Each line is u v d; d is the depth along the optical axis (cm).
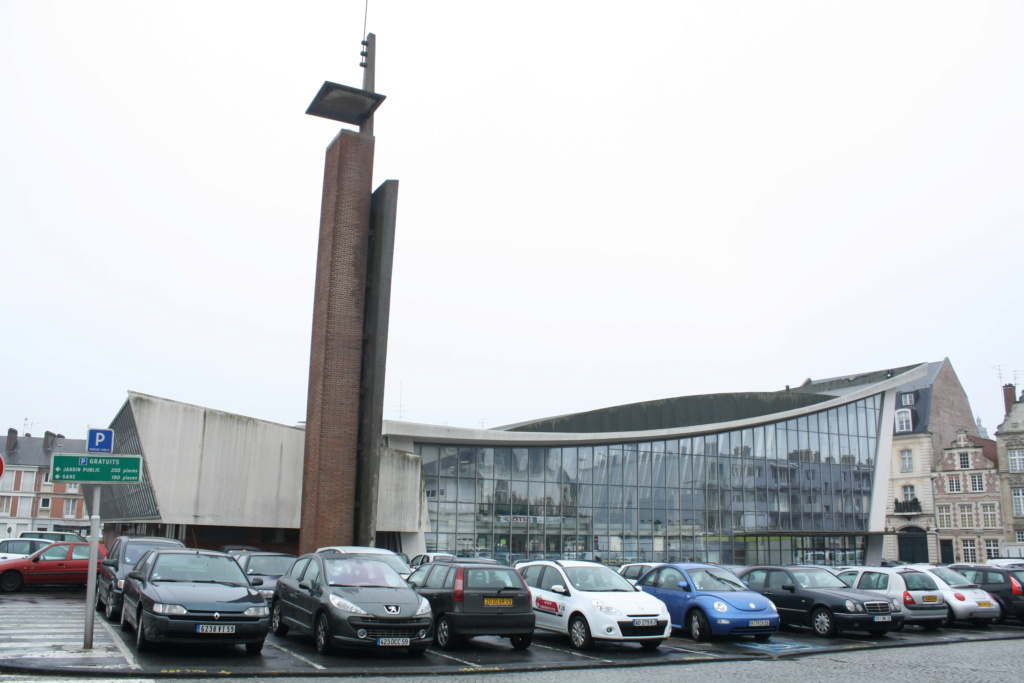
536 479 3962
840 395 4938
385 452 3100
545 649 1450
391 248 2650
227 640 1185
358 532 2498
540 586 1614
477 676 1145
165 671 1048
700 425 4403
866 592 1842
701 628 1636
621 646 1523
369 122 2762
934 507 5988
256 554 1705
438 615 1418
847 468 4903
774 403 4691
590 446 4141
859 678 1206
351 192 2655
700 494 4381
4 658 1098
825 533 4581
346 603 1251
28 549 2481
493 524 3809
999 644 1747
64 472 1196
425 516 3184
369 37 2806
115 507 4012
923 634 1930
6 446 7706
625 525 4125
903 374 5069
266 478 2856
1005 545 5231
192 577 1288
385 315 2608
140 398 2662
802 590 1859
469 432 3728
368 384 2586
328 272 2583
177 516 2664
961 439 5928
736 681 1153
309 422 2570
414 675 1139
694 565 1798
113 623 1552
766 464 4628
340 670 1123
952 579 2211
